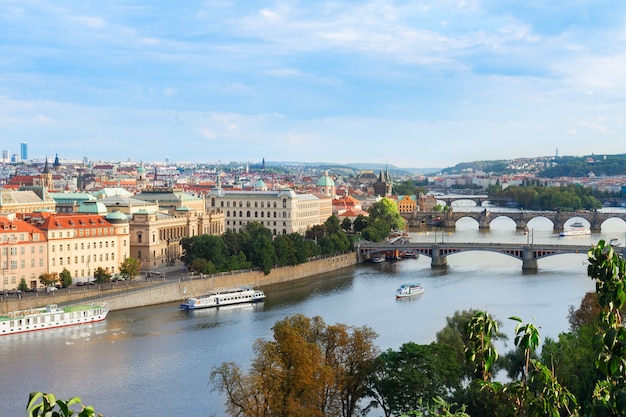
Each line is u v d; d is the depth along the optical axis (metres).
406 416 112.56
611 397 73.88
